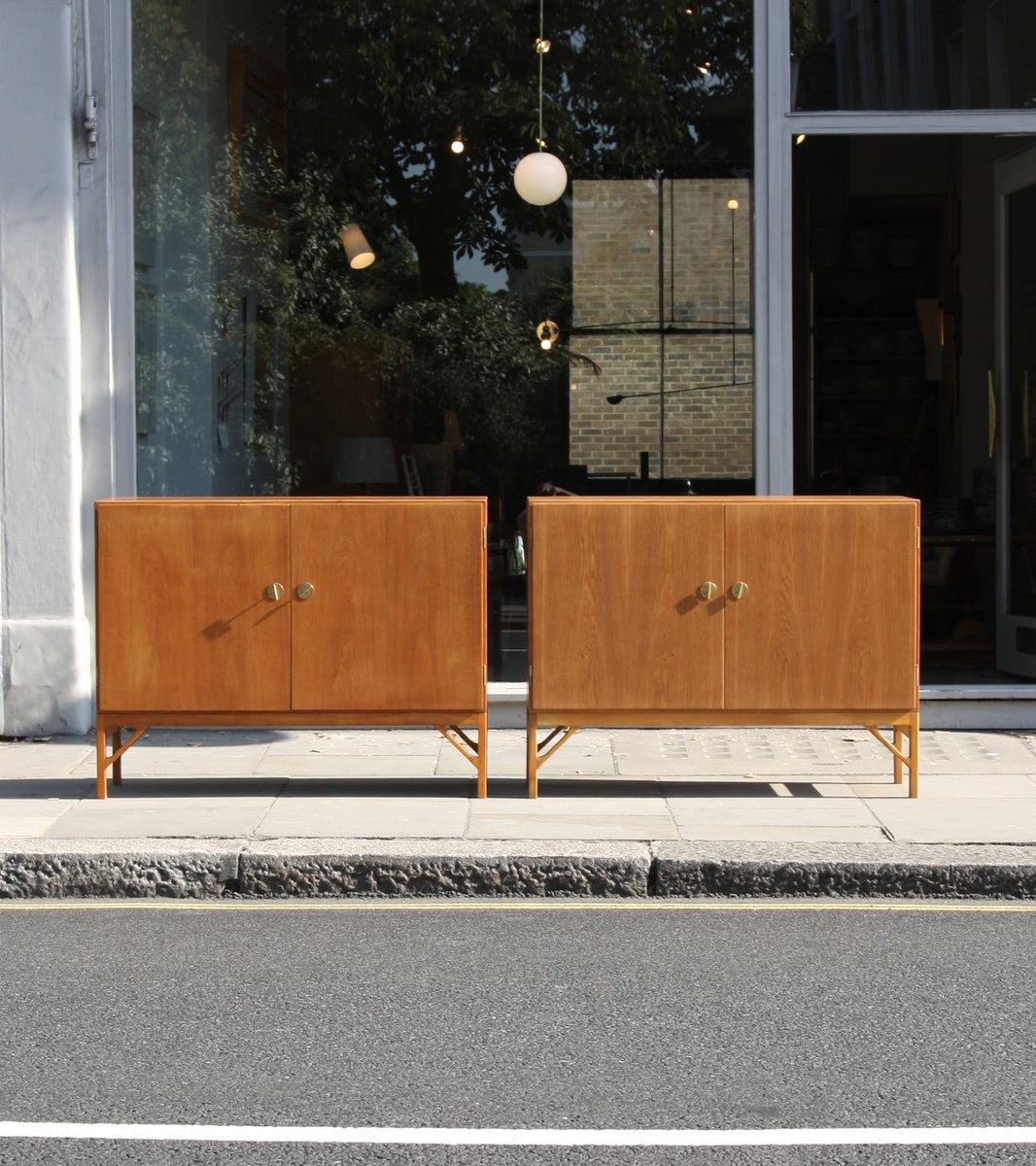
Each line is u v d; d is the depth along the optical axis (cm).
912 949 492
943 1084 381
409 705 641
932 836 589
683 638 636
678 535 634
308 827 600
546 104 866
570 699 640
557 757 754
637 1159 338
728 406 857
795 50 829
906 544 636
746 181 848
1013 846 577
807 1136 351
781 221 834
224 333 880
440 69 875
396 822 609
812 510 634
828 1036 415
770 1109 366
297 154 883
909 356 1093
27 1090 379
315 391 881
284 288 882
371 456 881
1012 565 932
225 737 802
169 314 872
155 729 823
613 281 863
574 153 866
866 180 1082
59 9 791
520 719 829
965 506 1079
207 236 877
